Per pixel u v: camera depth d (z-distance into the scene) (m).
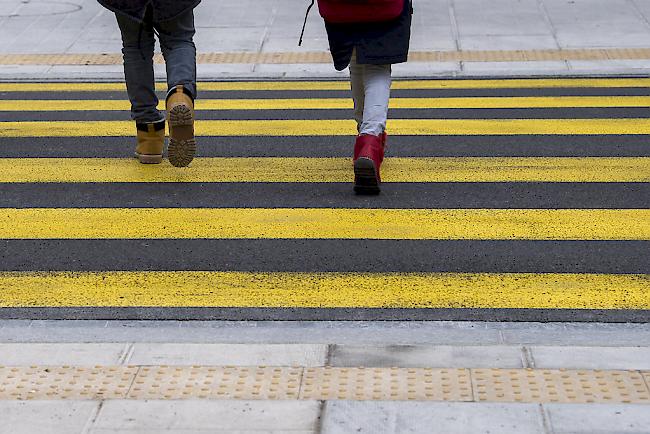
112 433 4.48
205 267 6.56
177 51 7.89
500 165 8.72
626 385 4.91
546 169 8.59
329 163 8.85
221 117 10.62
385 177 8.40
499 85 12.07
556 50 13.50
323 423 4.55
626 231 7.13
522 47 13.62
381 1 7.36
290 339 5.55
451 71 12.72
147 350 5.36
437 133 9.82
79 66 13.05
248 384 4.96
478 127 10.05
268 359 5.25
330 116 10.63
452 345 5.40
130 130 10.08
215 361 5.23
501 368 5.10
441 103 11.16
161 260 6.69
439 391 4.87
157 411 4.66
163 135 8.84
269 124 10.29
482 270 6.47
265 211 7.61
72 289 6.24
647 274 6.40
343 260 6.65
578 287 6.20
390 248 6.85
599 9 15.31
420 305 5.96
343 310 5.91
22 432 4.50
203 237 7.10
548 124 10.15
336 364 5.19
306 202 7.80
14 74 12.72
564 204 7.71
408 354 5.29
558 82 12.21
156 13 7.75
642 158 8.92
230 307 5.97
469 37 14.07
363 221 7.36
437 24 14.66
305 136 9.79
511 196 7.89
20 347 5.39
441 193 7.98
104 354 5.31
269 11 15.38
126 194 8.05
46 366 5.17
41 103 11.33
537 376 5.00
